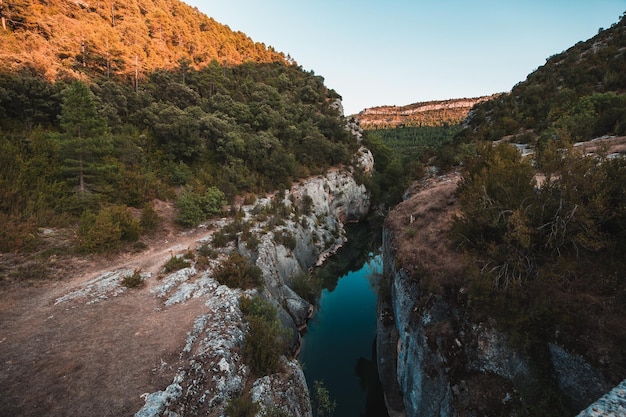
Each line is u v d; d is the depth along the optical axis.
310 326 24.67
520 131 41.03
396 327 16.73
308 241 37.25
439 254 14.37
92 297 16.30
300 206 43.59
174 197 33.19
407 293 14.27
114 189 27.45
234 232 27.77
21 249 19.00
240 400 10.45
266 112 54.31
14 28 37.78
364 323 25.39
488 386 9.72
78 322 14.04
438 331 11.63
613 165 10.41
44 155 25.06
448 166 36.88
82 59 41.34
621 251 9.34
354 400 16.98
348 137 66.88
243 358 12.92
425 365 11.86
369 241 49.00
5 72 27.91
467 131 50.12
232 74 68.31
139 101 38.69
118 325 14.05
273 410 10.52
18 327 13.31
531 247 10.55
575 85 44.28
